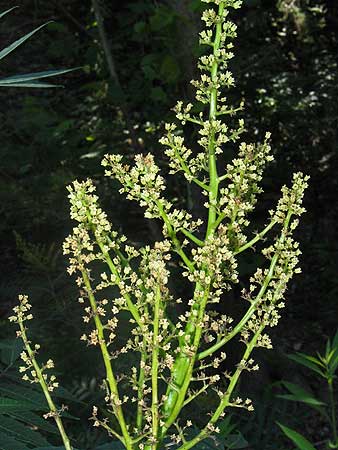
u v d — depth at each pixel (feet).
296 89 34.68
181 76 17.98
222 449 4.50
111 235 3.69
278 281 3.69
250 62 34.32
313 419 19.77
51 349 16.79
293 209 3.77
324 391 21.31
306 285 28.09
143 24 18.53
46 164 27.17
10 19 33.27
